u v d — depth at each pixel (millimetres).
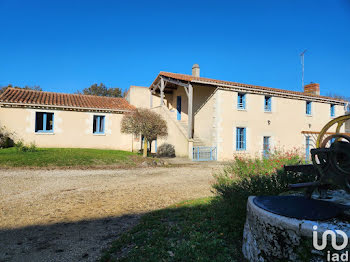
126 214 4504
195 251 2834
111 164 10844
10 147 13555
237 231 3332
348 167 2428
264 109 16578
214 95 15227
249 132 15859
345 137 2414
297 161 5672
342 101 19953
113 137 16812
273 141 16688
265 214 2439
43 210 4707
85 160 11016
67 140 15414
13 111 14000
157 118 14000
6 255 2959
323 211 2402
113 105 17625
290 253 2188
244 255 2775
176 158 14812
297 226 2145
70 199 5473
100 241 3361
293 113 17734
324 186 2979
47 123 15672
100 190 6359
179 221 3939
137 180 7812
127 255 2854
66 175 8266
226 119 15117
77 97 17953
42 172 8562
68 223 4051
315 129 18672
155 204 5152
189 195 5934
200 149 14516
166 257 2740
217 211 4176
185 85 14828
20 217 4312
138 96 20609
